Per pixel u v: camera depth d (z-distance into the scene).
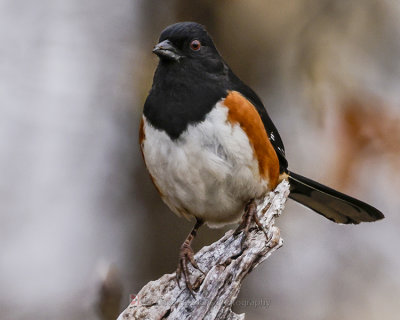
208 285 7.46
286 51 11.52
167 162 8.46
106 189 12.22
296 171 12.27
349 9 11.34
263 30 11.50
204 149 8.33
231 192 8.61
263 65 11.68
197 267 7.84
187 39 8.62
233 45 11.62
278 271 12.75
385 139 10.91
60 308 12.26
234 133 8.30
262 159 8.52
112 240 11.92
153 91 8.62
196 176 8.45
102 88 12.16
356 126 11.00
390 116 10.95
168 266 11.55
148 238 11.71
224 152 8.32
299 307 12.45
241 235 7.91
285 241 12.91
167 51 8.56
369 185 11.17
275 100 11.93
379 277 12.70
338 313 12.40
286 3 11.41
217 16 11.62
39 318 12.23
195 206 8.86
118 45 12.15
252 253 7.58
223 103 8.37
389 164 10.90
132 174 12.05
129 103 12.01
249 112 8.39
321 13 11.40
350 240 12.90
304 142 12.23
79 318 12.12
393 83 11.29
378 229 12.77
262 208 8.09
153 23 12.00
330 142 11.03
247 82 11.74
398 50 11.36
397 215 12.19
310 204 10.42
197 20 11.70
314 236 12.94
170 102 8.43
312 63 11.32
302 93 11.45
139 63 11.93
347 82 11.20
